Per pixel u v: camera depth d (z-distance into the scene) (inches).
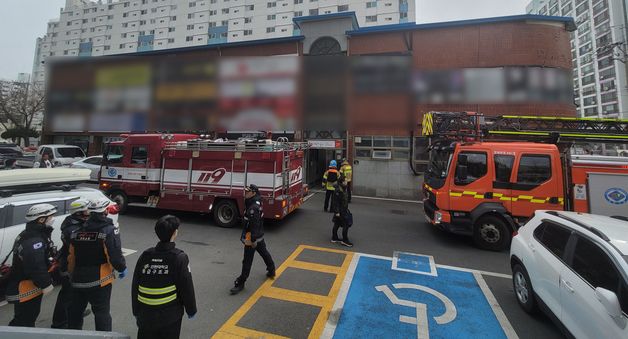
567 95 520.7
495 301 169.8
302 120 593.6
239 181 303.0
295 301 163.8
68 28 2674.7
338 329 138.8
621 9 2169.0
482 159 267.1
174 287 95.2
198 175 317.7
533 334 138.9
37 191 187.9
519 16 516.1
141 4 2468.0
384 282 190.1
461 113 323.0
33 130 1243.8
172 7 2374.5
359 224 342.0
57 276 175.6
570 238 134.0
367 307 158.9
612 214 241.0
